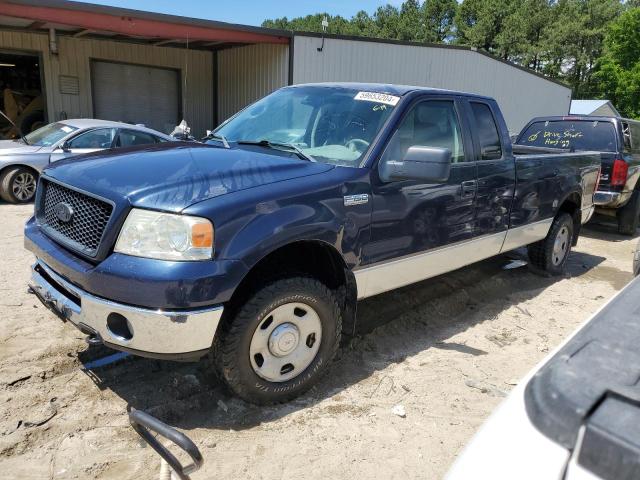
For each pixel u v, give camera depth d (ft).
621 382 3.57
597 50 185.16
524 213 17.35
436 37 253.65
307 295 10.60
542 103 72.69
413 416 10.83
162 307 8.81
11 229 24.04
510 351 14.21
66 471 8.70
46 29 47.70
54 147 31.14
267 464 9.14
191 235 8.93
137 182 9.73
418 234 13.02
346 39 50.19
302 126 13.55
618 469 3.08
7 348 12.49
